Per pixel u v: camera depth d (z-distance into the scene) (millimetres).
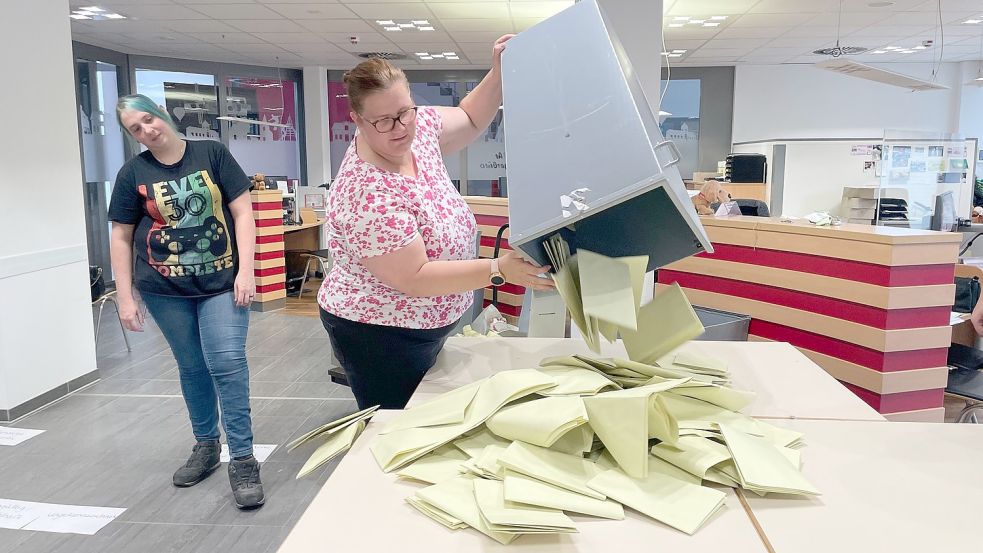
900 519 856
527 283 1253
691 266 3574
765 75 9859
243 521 2363
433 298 1512
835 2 6070
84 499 2527
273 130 10141
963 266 3189
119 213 2297
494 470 945
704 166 10164
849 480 959
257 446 3029
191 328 2414
